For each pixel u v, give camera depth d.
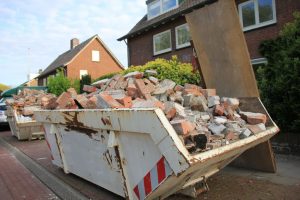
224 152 3.24
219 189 4.40
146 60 17.80
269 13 10.92
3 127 15.64
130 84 4.34
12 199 4.49
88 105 4.23
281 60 6.56
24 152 8.35
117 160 3.64
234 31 4.77
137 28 18.64
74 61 34.91
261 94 6.64
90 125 3.98
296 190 4.26
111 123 3.53
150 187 3.25
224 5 4.77
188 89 4.62
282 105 6.23
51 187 4.91
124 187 3.62
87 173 4.58
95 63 36.38
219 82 5.27
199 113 4.05
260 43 10.16
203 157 2.92
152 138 2.97
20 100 11.19
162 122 2.85
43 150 8.57
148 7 18.86
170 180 3.03
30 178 5.61
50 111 5.18
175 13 14.74
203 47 5.34
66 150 5.17
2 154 8.35
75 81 23.03
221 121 3.93
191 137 3.06
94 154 4.22
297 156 6.11
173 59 9.28
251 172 5.21
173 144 2.78
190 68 8.30
